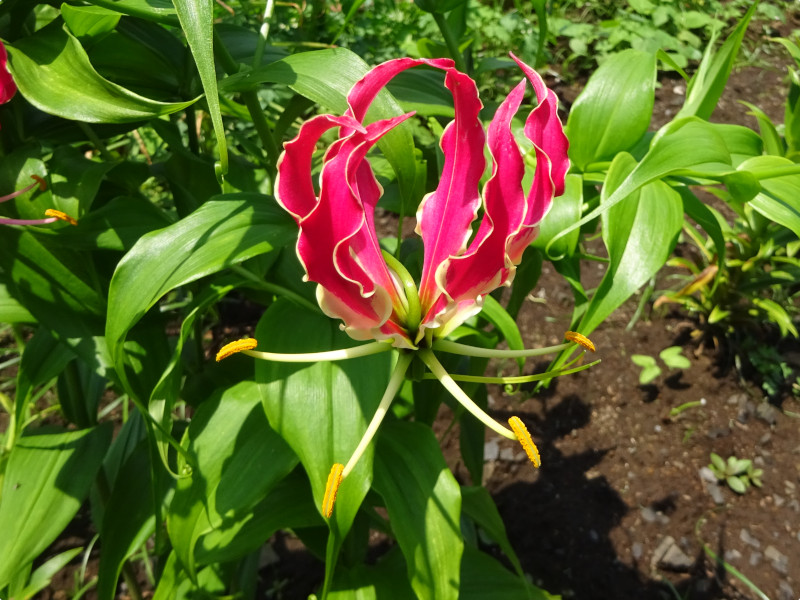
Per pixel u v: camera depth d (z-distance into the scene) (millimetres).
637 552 394
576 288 241
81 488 256
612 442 446
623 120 253
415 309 175
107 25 203
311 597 265
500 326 240
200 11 145
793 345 496
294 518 255
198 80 251
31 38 191
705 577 382
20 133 223
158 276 180
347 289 158
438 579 211
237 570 341
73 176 214
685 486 422
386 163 294
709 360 485
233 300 516
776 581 379
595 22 777
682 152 203
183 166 259
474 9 684
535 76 151
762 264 457
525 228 159
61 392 293
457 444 445
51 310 220
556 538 402
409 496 221
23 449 261
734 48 245
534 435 451
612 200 203
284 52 251
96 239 216
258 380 209
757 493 419
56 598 375
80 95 172
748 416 455
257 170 283
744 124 631
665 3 763
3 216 207
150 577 351
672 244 215
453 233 164
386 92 189
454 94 146
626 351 494
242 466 223
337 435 200
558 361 223
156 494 230
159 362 252
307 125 134
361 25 605
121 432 333
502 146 149
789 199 223
